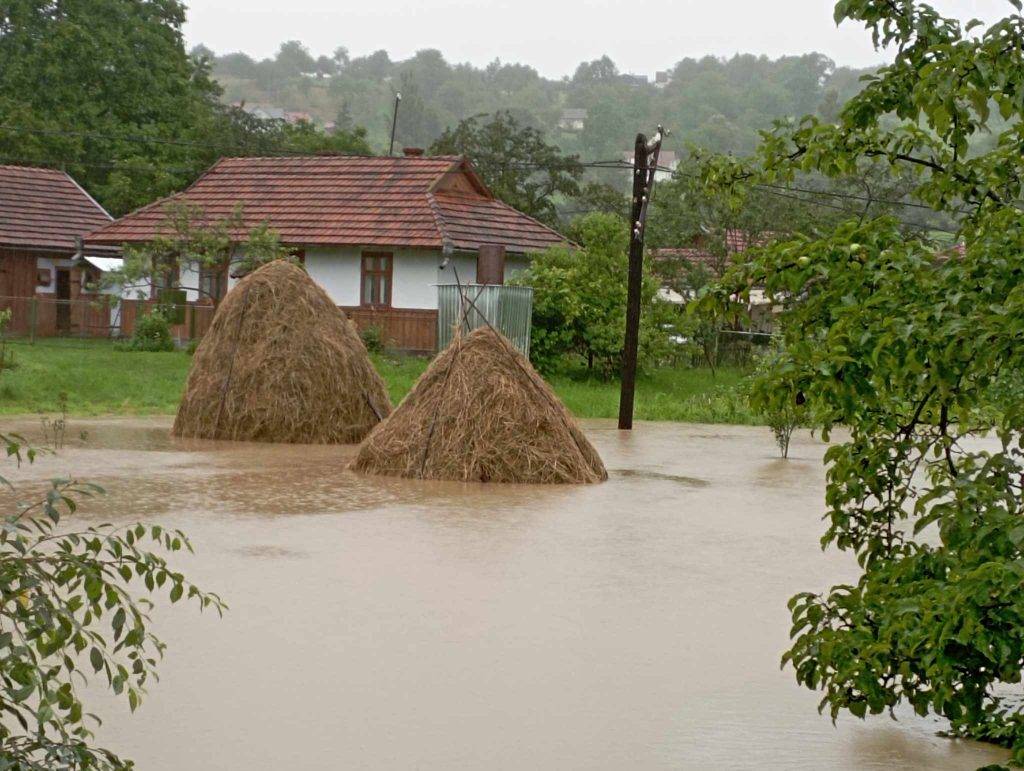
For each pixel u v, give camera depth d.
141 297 43.41
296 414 21.75
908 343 5.79
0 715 4.93
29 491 15.16
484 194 45.75
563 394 33.09
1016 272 5.88
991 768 6.24
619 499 16.31
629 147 146.75
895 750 7.20
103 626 9.13
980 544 5.92
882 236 6.44
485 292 33.59
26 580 4.70
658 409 30.41
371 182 44.19
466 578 11.16
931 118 5.95
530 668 8.52
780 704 7.95
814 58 147.38
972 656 6.08
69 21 61.72
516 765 6.75
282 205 44.00
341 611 9.84
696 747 7.13
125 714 7.40
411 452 17.91
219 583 10.65
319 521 13.84
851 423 6.89
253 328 22.25
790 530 14.27
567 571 11.62
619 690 8.11
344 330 22.66
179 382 31.14
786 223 46.19
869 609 6.60
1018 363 5.63
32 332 40.75
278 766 6.64
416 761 6.76
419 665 8.50
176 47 66.31
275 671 8.27
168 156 61.06
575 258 37.88
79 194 50.03
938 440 6.80
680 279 48.25
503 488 16.98
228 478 17.05
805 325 6.48
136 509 14.19
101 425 23.50
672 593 10.87
